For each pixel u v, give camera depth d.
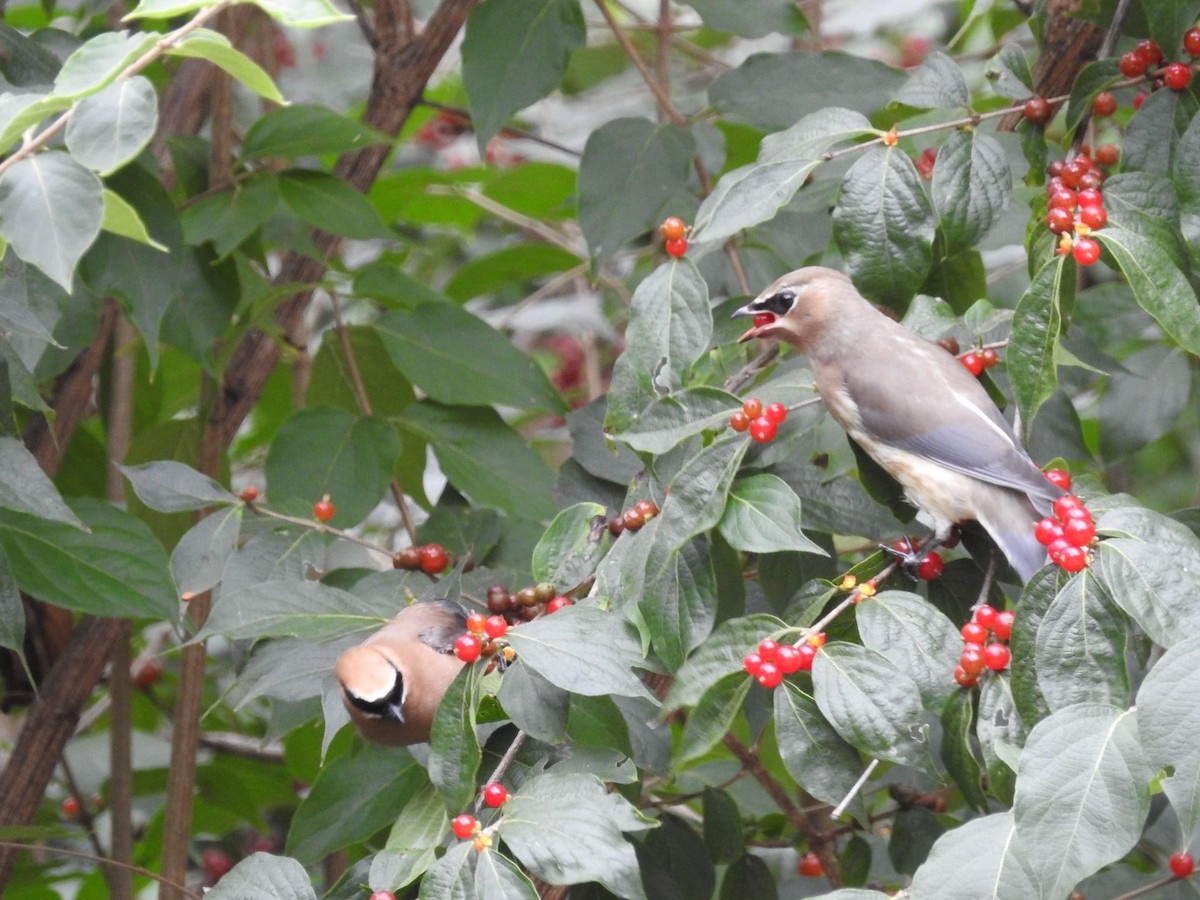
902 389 7.18
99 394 11.13
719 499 6.48
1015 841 5.48
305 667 7.45
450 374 10.02
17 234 6.09
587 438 8.83
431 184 12.98
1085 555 5.97
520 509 9.77
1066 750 5.37
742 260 10.27
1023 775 5.35
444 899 5.77
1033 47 11.78
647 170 9.39
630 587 6.50
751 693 8.48
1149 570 5.82
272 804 12.00
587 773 6.20
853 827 9.43
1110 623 5.90
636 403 7.07
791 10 9.67
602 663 6.14
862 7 14.40
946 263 7.99
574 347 15.43
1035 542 6.79
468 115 11.00
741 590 7.46
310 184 9.84
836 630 6.75
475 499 9.77
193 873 12.45
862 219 7.14
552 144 11.43
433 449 9.92
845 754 6.21
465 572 8.73
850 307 7.55
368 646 7.13
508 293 15.23
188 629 8.64
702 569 6.57
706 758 10.18
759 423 6.65
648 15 15.41
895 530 7.31
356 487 9.59
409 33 10.85
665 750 7.43
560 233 13.91
